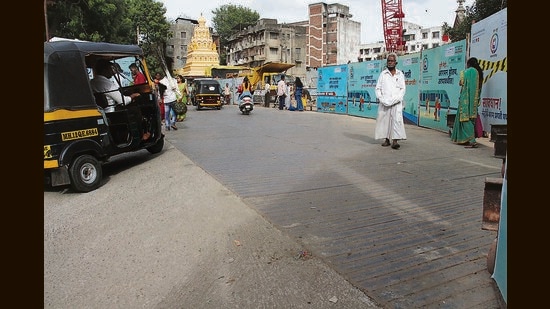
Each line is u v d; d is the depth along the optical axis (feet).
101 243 13.65
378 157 26.09
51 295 10.39
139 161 27.32
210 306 9.61
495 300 9.28
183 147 31.71
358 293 9.80
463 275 10.46
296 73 249.96
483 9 95.55
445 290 9.78
